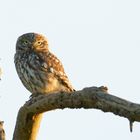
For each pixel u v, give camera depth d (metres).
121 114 9.33
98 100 9.94
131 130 9.11
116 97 9.60
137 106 9.02
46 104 11.72
